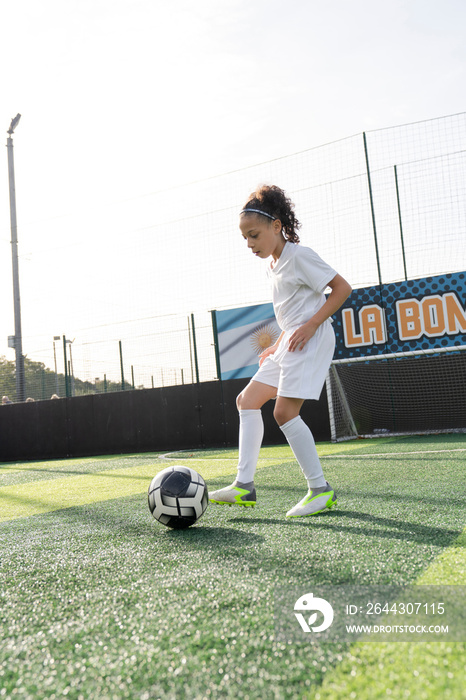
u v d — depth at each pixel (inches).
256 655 35.8
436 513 82.3
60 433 389.7
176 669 34.8
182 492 81.6
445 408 350.0
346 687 31.0
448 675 31.3
